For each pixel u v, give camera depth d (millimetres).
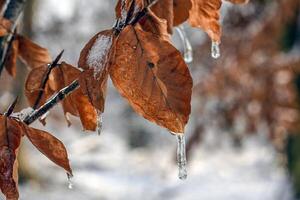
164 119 1133
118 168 20984
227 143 11445
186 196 15672
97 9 22812
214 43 1479
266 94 9625
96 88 1158
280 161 11727
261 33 9727
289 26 10070
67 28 21531
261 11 9875
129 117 26625
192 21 1395
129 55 1153
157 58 1147
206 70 10008
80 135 26234
